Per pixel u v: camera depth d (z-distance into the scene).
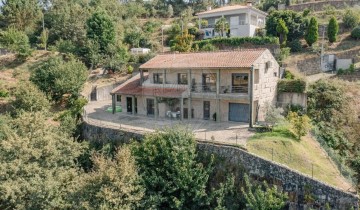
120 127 28.17
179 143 20.64
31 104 35.03
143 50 58.59
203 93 30.11
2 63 53.69
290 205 17.88
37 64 52.78
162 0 98.44
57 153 22.41
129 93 34.91
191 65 30.44
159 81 34.56
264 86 29.33
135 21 79.50
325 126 27.52
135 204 18.25
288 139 22.33
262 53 28.73
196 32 58.25
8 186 19.08
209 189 20.38
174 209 19.14
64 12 65.38
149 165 20.53
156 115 33.44
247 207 18.14
